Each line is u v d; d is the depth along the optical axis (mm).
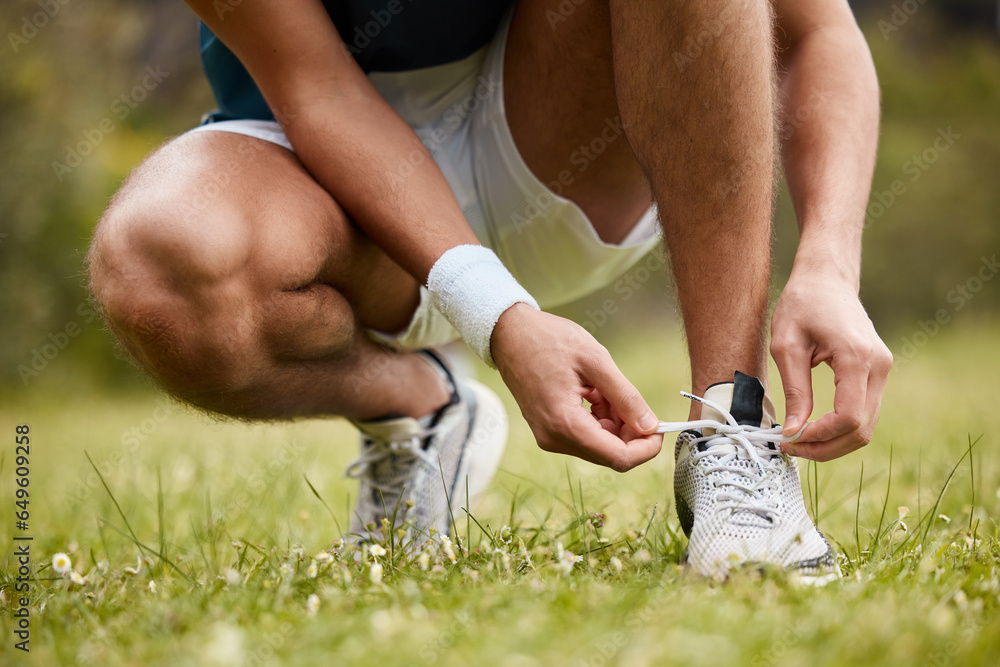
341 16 1385
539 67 1347
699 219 1092
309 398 1329
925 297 9148
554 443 1036
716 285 1104
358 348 1357
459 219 1163
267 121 1406
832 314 1041
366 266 1285
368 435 1511
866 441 1055
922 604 891
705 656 750
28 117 6594
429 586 1006
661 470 2252
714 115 1045
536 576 1023
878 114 1342
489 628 835
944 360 5902
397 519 1458
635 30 1084
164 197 1081
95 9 7008
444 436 1530
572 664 753
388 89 1441
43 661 854
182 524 1859
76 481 2314
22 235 6555
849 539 1466
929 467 2105
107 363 7047
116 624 947
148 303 1071
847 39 1351
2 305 6492
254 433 3461
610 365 1013
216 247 1056
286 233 1131
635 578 1021
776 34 1357
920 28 12375
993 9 13188
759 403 1098
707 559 1025
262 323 1146
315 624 875
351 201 1185
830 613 854
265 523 1808
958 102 10172
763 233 1103
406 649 792
